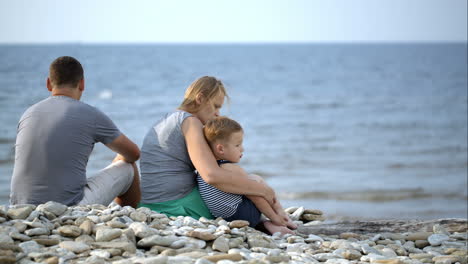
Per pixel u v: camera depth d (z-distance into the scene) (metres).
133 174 5.40
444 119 28.92
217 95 4.94
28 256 3.28
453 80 57.84
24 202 4.64
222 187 4.55
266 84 56.28
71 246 3.47
